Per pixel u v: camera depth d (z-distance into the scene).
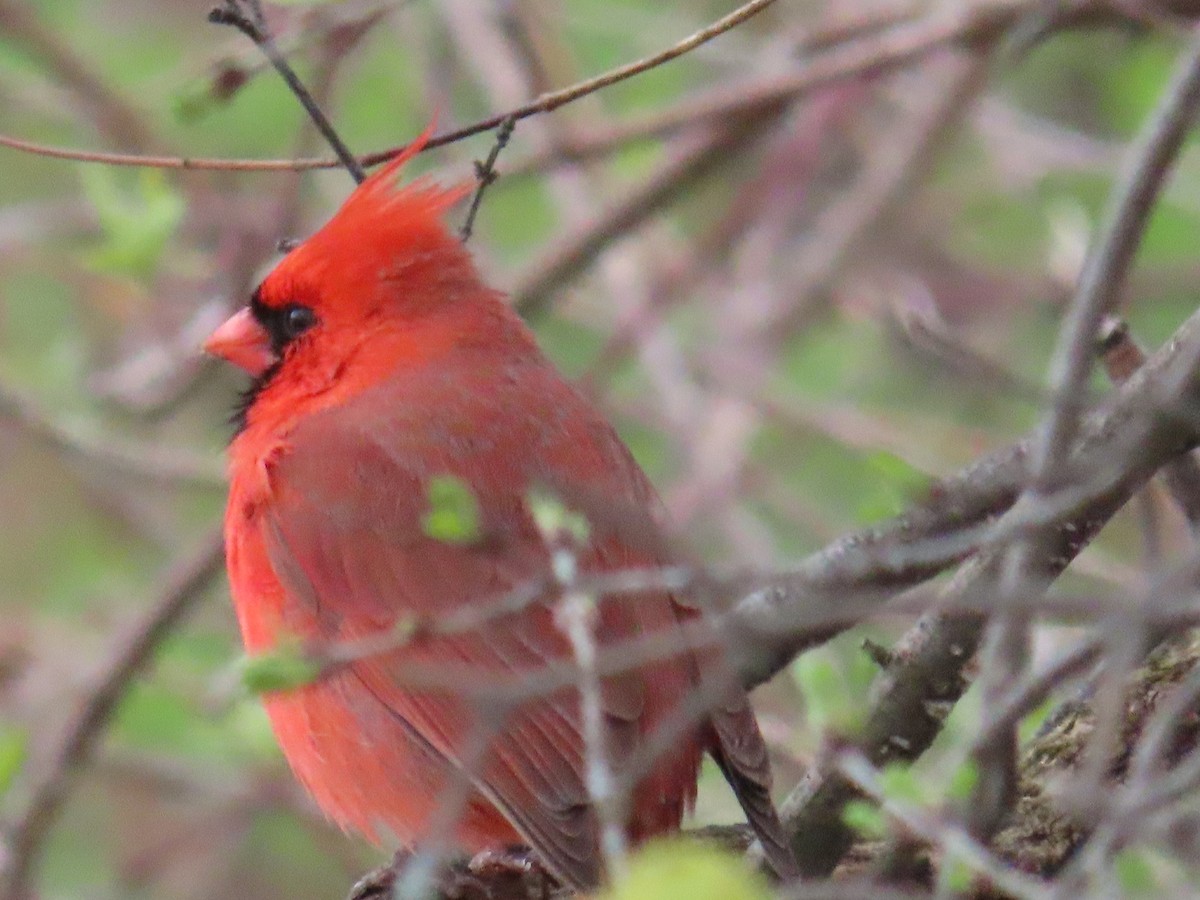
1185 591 5.61
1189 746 6.66
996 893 6.60
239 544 8.15
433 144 7.67
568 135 11.52
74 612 12.69
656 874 4.75
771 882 6.98
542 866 7.36
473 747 6.21
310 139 10.94
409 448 7.84
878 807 6.77
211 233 12.52
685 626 7.16
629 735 7.01
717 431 12.18
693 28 13.15
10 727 10.51
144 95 13.21
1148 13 10.19
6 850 10.34
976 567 6.84
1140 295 12.12
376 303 8.17
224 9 7.36
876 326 12.47
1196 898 6.63
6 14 12.43
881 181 12.27
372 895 7.84
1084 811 5.83
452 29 12.55
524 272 11.77
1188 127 6.81
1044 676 5.71
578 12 13.04
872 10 12.10
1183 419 6.25
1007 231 13.36
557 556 6.05
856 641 9.48
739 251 12.92
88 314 13.24
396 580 7.65
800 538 12.95
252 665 5.88
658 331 12.63
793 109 12.31
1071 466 6.22
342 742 7.70
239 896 12.42
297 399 8.25
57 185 14.16
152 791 12.02
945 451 12.38
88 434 12.09
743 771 7.02
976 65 11.58
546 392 8.01
